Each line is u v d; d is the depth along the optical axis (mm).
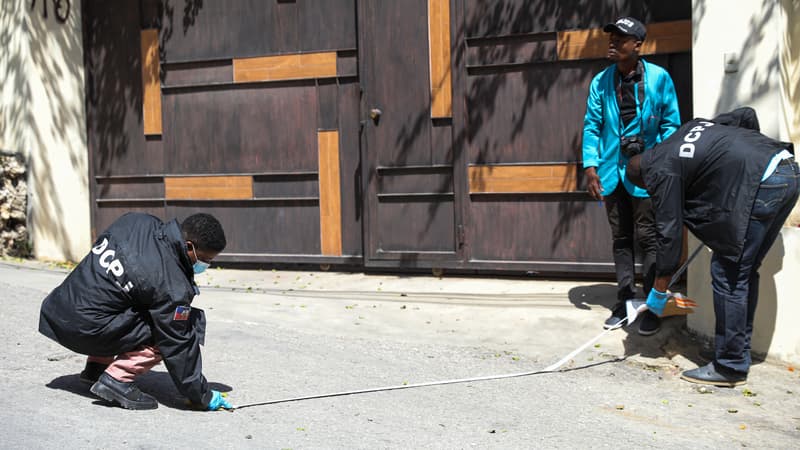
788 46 5688
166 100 8656
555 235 7250
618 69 5961
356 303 6965
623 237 6078
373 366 5430
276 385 4977
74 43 9062
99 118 9023
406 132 7641
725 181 4996
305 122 8078
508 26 7227
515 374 5316
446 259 7586
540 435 4293
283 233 8258
